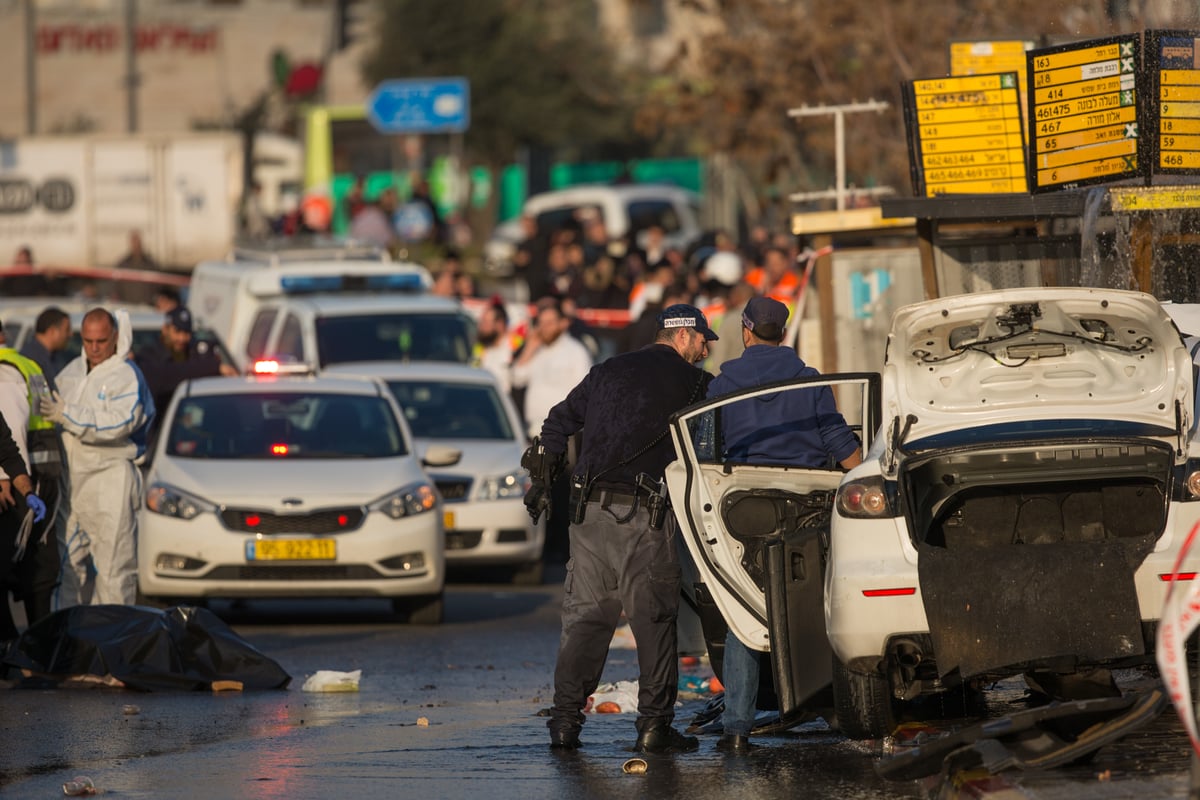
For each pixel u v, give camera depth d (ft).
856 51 327.67
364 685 146.20
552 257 338.75
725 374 116.47
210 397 197.57
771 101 328.08
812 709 111.75
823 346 199.41
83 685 144.46
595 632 115.44
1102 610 97.76
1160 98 144.87
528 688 144.15
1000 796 88.07
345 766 110.93
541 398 247.70
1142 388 103.14
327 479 183.73
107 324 158.92
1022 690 128.98
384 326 270.46
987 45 179.73
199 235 446.19
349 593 180.45
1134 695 96.68
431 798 101.24
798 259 203.62
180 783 106.22
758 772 106.83
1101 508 106.01
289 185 632.38
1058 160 148.25
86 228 443.73
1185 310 118.62
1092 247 142.31
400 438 195.93
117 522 159.33
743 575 111.96
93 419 157.69
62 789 104.78
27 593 153.38
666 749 114.21
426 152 639.35
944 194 164.14
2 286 362.33
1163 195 140.67
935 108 164.45
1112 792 86.38
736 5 336.70
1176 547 98.63
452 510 216.33
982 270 163.02
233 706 135.54
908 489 101.09
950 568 98.94
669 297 249.34
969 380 103.65
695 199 542.16
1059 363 103.40
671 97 355.97
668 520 114.21
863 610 100.32
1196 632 104.37
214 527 178.50
